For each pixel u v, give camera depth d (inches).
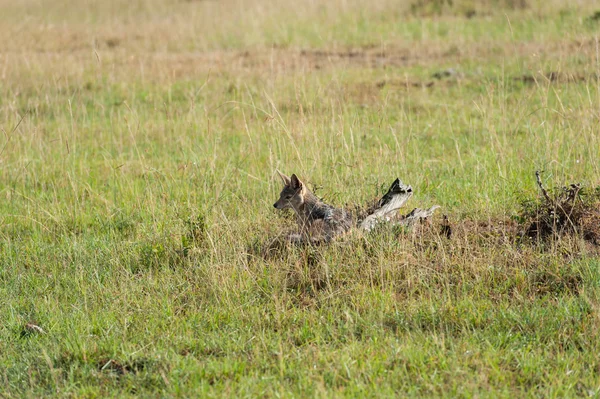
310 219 1097.4
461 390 708.0
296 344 834.2
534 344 792.3
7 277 1045.8
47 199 1336.1
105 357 808.9
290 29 2893.7
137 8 3676.2
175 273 1003.9
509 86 1991.9
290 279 968.9
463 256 963.3
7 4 4045.3
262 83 2068.2
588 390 703.7
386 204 1064.8
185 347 829.8
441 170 1381.6
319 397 699.4
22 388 765.9
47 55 2566.4
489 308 866.1
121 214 1252.5
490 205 1147.9
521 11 2834.6
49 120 1854.1
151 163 1523.1
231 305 911.0
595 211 1046.4
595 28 2439.7
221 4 3454.7
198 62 2471.7
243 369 764.0
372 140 1573.6
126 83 2198.6
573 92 1812.3
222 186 1294.3
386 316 865.5
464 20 2829.7
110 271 1028.5
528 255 973.2
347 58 2476.6
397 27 2824.8
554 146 1331.2
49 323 897.5
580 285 894.4
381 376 741.3
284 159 1371.8
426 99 1916.8
